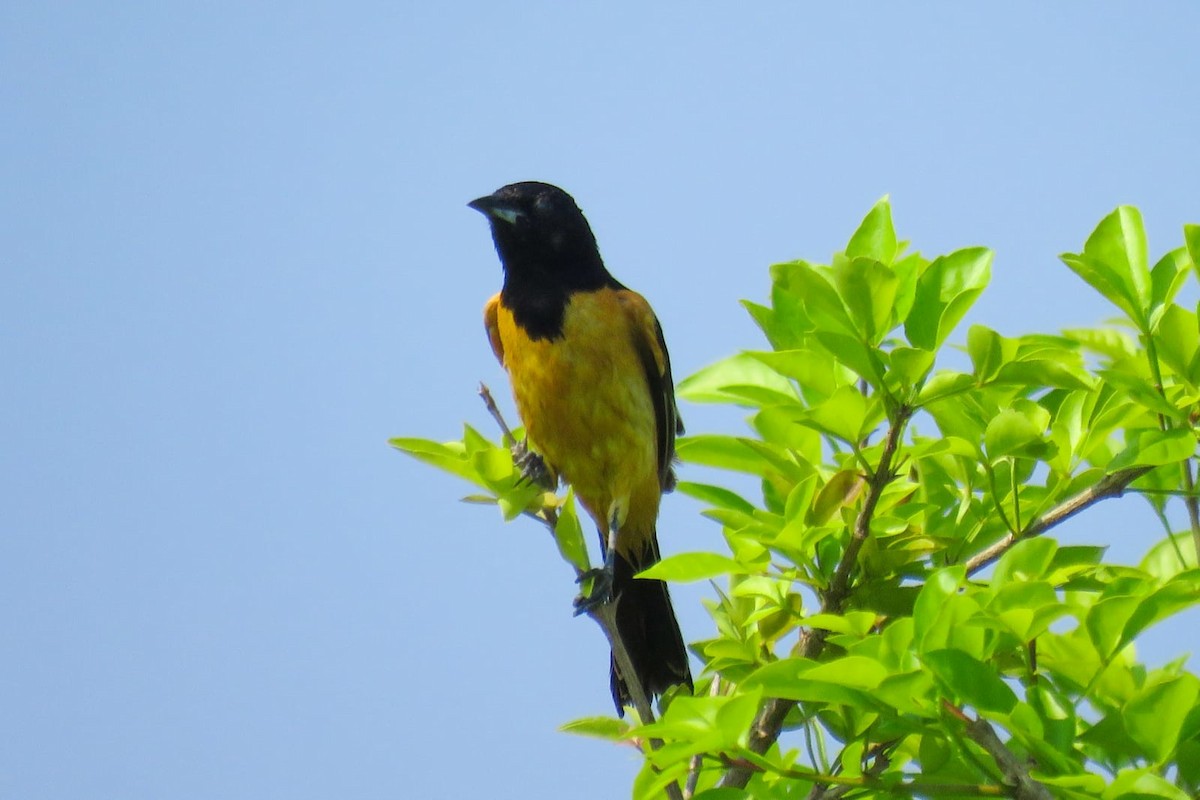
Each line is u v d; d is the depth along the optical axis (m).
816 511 8.61
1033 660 7.49
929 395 8.15
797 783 8.15
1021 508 8.95
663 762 6.54
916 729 6.69
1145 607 7.07
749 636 8.77
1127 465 8.01
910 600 8.35
